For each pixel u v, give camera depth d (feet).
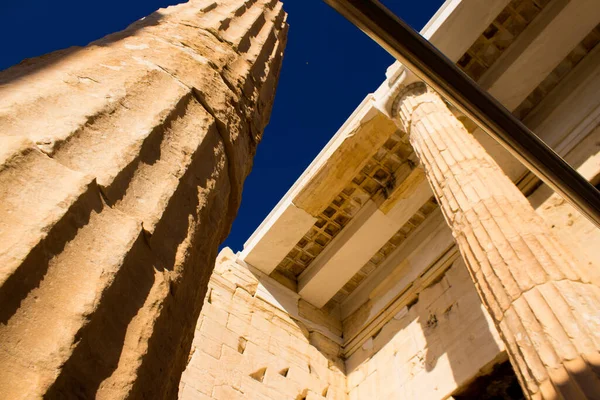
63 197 7.54
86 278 7.22
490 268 22.76
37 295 6.53
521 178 39.04
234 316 42.27
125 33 14.14
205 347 37.83
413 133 34.78
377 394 39.99
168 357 8.77
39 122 8.59
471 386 33.06
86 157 8.71
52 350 6.25
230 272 45.98
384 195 45.88
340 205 47.34
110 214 8.32
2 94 8.71
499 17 39.88
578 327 18.35
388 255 48.73
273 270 48.93
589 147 34.65
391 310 44.62
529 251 22.12
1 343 5.88
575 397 16.44
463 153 29.76
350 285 50.47
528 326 19.60
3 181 7.09
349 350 46.39
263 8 23.44
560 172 10.29
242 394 36.86
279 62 21.94
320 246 49.32
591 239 31.24
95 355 6.93
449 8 39.22
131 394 7.21
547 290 20.16
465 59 41.01
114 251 7.88
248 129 15.94
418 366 37.99
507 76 39.81
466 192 26.84
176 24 16.39
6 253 6.38
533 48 39.01
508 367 31.94
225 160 13.20
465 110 9.36
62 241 7.22
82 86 10.31
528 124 40.57
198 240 10.82
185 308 9.98
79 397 6.40
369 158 44.06
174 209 9.95
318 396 41.06
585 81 38.55
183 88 12.75
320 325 47.65
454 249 42.16
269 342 42.45
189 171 11.00
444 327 38.04
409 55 8.30
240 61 17.39
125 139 9.77
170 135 11.16
